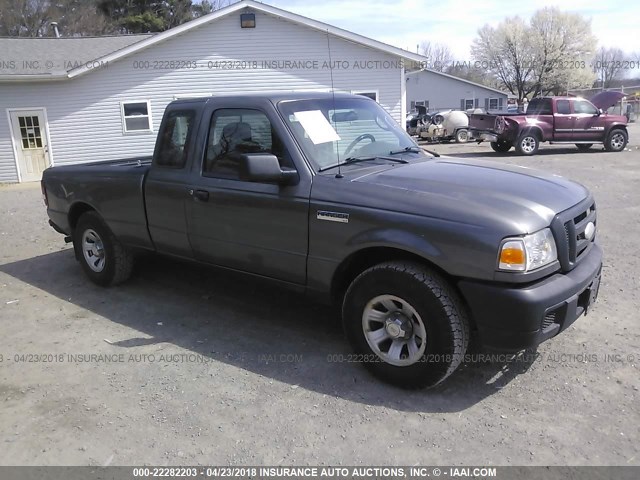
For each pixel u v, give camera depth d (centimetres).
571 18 5500
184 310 492
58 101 1794
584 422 313
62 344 431
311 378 369
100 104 1834
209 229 436
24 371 388
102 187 519
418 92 4628
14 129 1767
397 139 456
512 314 306
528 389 348
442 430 310
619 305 474
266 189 394
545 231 319
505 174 384
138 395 353
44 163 1822
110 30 4312
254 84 1928
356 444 301
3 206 1189
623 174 1281
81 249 567
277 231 391
